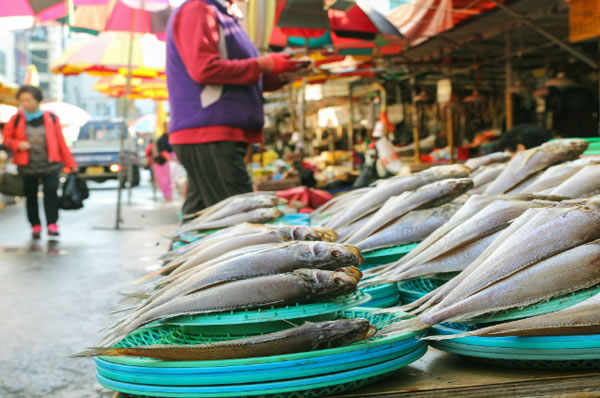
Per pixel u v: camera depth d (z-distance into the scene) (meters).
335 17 7.63
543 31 8.18
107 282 6.27
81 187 10.64
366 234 2.02
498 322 1.35
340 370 1.21
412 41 10.26
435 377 1.32
